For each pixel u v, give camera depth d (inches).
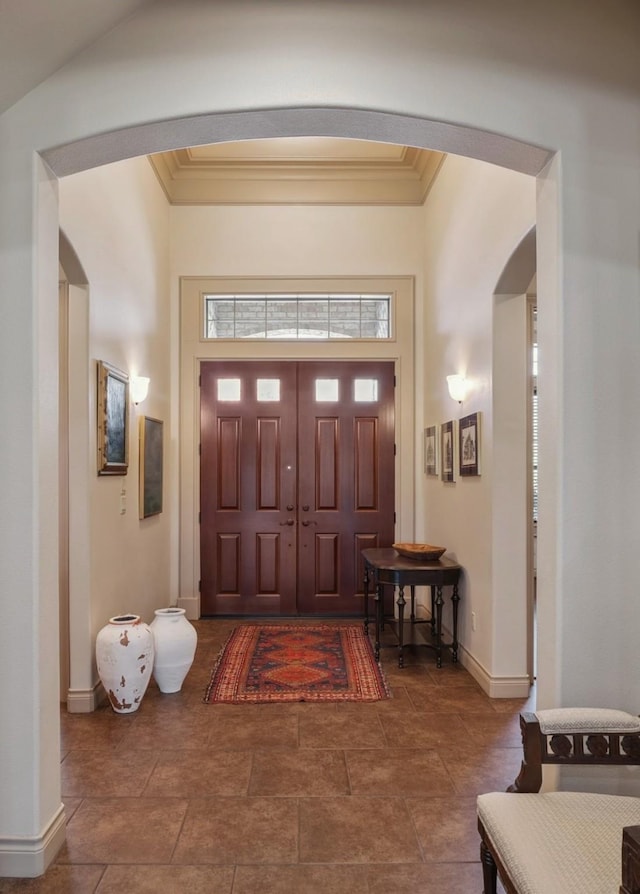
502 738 124.7
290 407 226.2
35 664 83.0
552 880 55.9
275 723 132.2
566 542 83.0
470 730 128.6
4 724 83.1
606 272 84.4
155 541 199.2
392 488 226.2
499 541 145.6
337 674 162.9
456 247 177.2
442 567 169.6
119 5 81.3
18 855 82.4
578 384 83.4
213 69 84.5
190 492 224.5
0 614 83.2
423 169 215.5
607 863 58.2
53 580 87.7
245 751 119.0
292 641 193.8
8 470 83.4
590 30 86.5
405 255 223.9
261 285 223.5
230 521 225.1
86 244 134.7
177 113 84.4
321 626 212.2
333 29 84.9
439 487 198.7
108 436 147.2
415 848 88.5
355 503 226.1
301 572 225.1
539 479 89.0
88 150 87.6
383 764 113.7
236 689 151.8
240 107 84.2
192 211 223.6
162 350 210.4
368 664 170.9
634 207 85.2
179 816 96.6
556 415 83.9
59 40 80.0
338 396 226.4
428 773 110.3
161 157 201.8
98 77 85.1
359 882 81.3
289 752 118.6
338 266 223.3
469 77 85.3
